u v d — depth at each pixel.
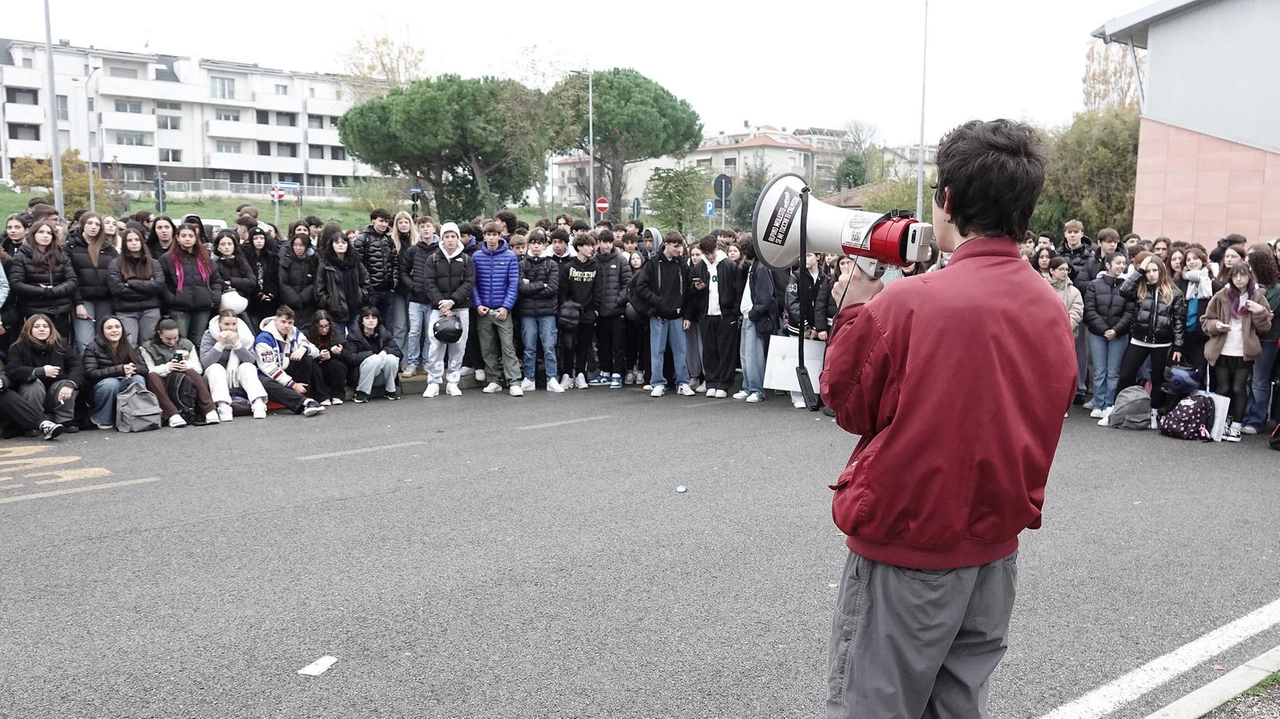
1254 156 20.92
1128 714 3.26
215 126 71.00
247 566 4.69
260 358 9.15
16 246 8.87
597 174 48.38
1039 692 3.43
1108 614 4.19
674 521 5.52
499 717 3.20
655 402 10.10
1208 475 6.95
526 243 10.98
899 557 2.02
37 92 66.50
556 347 11.08
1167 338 8.84
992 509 1.97
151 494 6.06
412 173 42.09
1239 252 8.64
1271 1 20.33
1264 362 8.58
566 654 3.69
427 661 3.62
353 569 4.65
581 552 4.93
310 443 7.73
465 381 11.09
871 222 2.39
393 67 47.44
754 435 8.20
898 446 1.96
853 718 2.08
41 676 3.49
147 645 3.77
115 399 8.32
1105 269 9.66
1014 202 1.97
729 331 10.34
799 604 4.23
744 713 3.24
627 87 42.72
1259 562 4.92
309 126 76.31
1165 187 22.44
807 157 83.94
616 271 11.05
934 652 2.02
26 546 4.99
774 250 2.76
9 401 7.82
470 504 5.85
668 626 3.97
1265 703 3.20
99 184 43.59
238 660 3.63
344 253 9.80
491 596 4.30
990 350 1.92
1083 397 10.35
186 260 9.12
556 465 6.95
